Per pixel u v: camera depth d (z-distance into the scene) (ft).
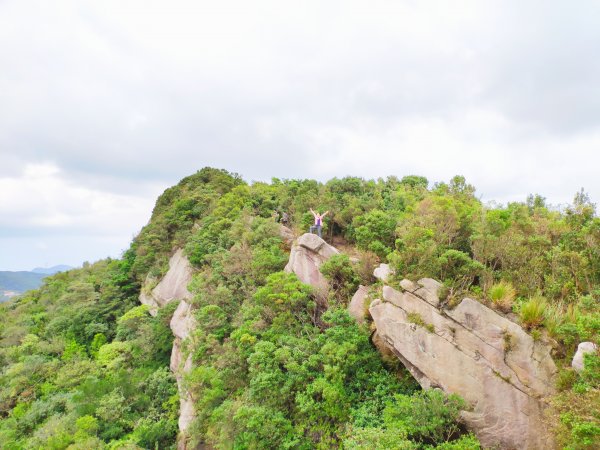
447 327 36.68
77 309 126.52
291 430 40.83
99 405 75.87
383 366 43.60
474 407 32.96
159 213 151.23
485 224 46.85
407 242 44.47
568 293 37.04
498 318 34.73
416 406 32.86
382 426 34.47
